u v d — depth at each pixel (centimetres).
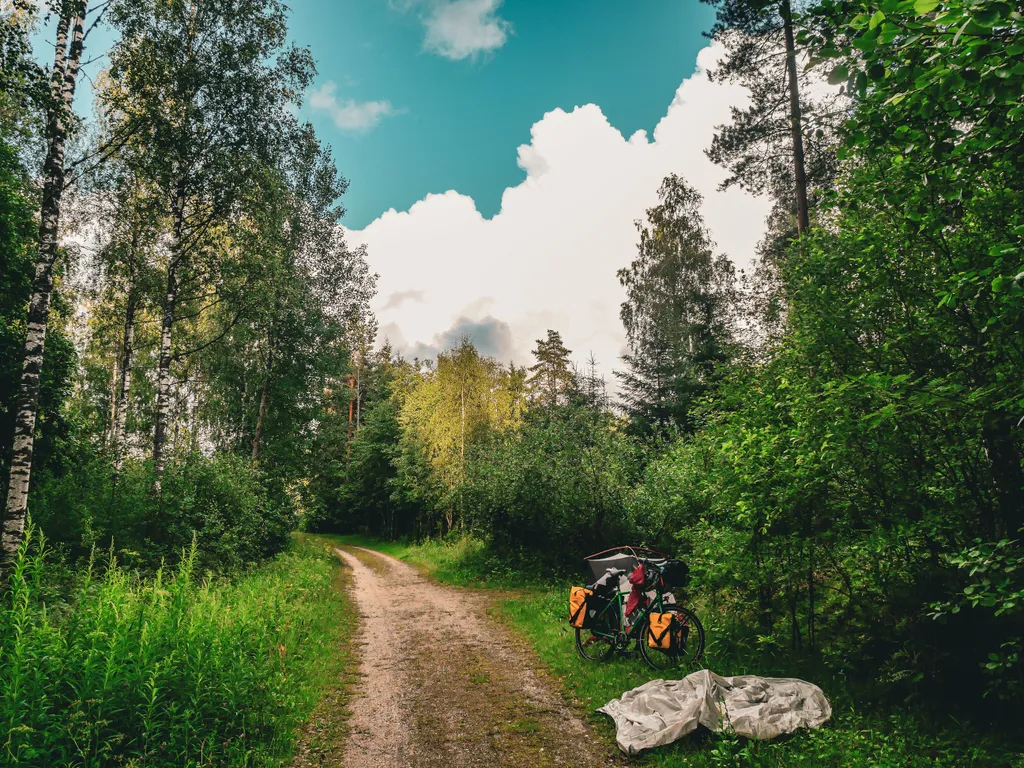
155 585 626
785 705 484
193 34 1520
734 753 432
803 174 1413
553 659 750
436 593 1447
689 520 1072
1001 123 325
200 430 2661
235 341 2400
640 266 2861
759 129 1534
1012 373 423
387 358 5334
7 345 1115
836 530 573
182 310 2016
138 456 1658
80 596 578
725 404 701
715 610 793
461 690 657
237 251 1759
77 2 970
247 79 1526
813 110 1426
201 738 448
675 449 1184
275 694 563
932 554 514
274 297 1853
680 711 490
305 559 1975
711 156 1648
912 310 531
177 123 1448
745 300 1026
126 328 1870
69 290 1884
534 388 4391
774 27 1435
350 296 2620
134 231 1736
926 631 483
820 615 645
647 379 2670
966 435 480
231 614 682
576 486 1477
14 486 855
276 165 1664
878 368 535
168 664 482
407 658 805
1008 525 462
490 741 512
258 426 2373
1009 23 243
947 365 501
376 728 548
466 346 3008
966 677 462
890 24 273
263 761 452
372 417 4353
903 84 323
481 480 1800
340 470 3150
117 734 411
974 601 379
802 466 536
